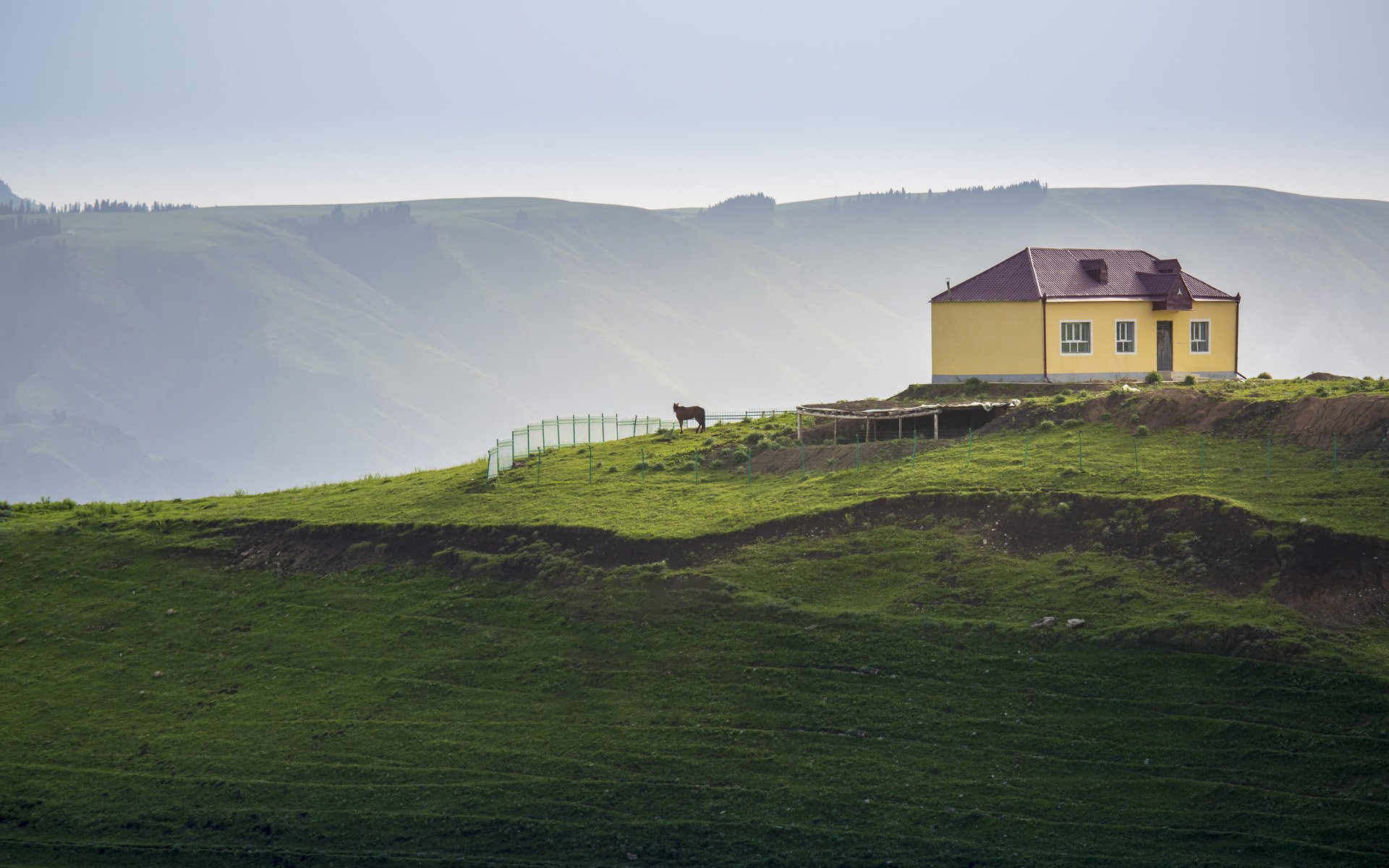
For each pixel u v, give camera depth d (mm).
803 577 84312
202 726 80938
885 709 71375
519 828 67188
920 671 73562
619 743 72812
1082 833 60750
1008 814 62750
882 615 78688
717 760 70062
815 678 74750
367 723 78625
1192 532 78312
